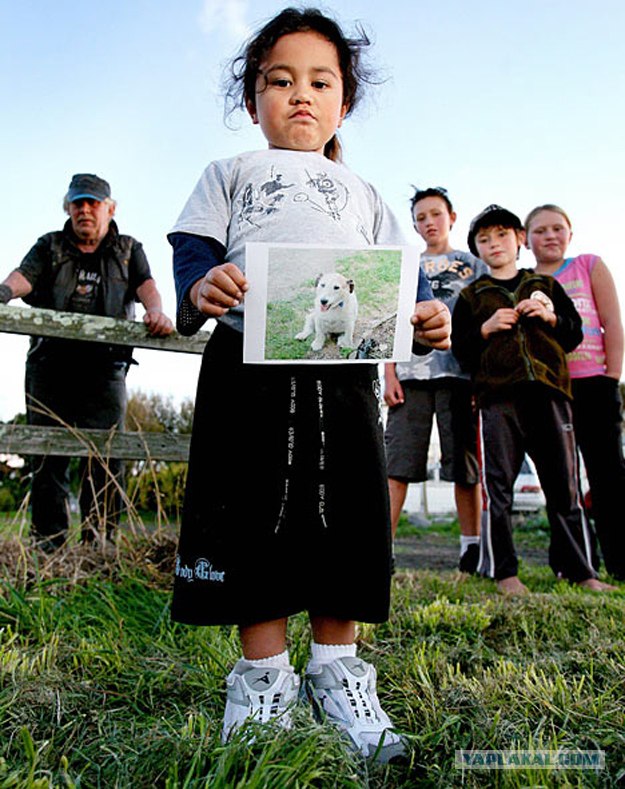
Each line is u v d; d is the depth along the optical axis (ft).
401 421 12.21
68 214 11.29
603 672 5.88
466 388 12.18
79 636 6.52
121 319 10.97
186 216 5.44
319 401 4.94
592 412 12.32
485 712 4.87
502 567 10.57
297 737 4.04
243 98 6.44
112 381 11.20
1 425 9.70
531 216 13.24
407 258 4.78
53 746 4.38
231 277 4.54
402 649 6.71
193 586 4.79
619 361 12.29
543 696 5.08
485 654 6.55
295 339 4.69
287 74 5.69
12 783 3.58
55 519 10.70
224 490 4.83
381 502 5.06
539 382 10.71
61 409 10.91
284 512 4.80
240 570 4.72
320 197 5.49
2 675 5.28
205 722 4.63
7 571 8.40
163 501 11.99
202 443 5.01
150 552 9.93
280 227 5.29
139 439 10.65
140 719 5.03
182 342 11.02
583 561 11.27
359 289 4.73
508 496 10.85
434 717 4.87
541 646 6.91
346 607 4.86
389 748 4.34
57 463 10.74
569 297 12.00
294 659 5.87
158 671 5.77
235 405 4.95
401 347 4.89
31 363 11.00
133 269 11.63
